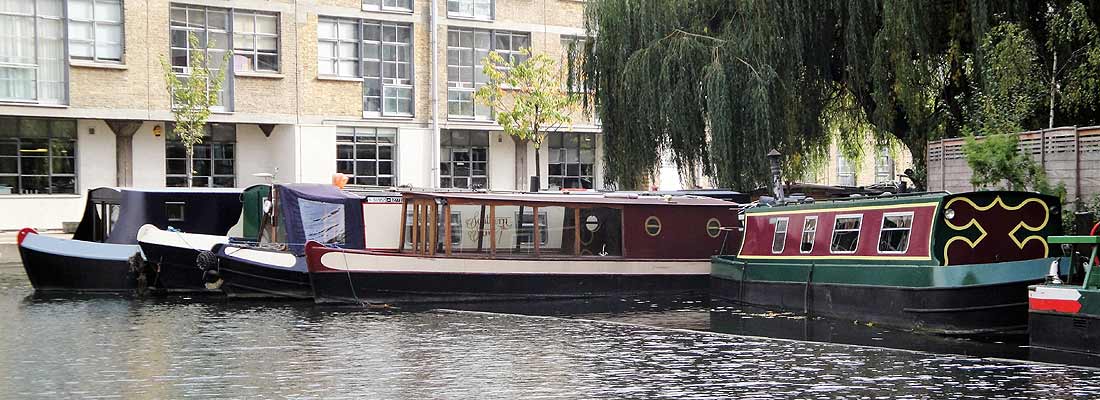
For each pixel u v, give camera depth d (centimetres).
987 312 1538
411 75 3762
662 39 2609
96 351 1453
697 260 2241
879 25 2436
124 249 2302
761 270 1972
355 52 3672
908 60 2266
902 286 1631
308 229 2234
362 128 3688
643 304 2055
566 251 2191
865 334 1614
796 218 1942
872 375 1252
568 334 1614
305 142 3562
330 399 1125
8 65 3112
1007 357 1393
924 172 2383
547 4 3978
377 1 3688
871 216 1753
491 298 2092
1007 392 1148
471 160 3950
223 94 3425
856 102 2636
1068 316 1366
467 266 2078
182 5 3375
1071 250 1441
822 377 1242
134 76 3288
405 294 2047
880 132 2464
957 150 2069
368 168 3700
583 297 2145
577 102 2909
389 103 3731
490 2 3872
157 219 2392
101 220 2531
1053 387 1170
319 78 3588
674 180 4078
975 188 1911
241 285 2128
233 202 2481
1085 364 1313
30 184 3228
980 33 2152
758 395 1142
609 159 2731
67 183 3288
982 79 2134
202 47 3400
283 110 3522
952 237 1605
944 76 2352
